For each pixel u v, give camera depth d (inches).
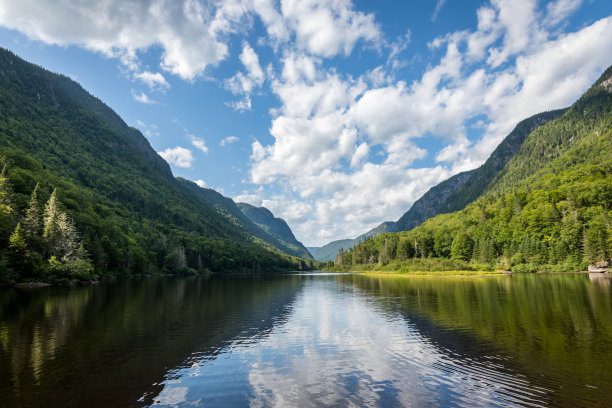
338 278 5029.5
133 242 5492.1
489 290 2333.9
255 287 3213.6
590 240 4296.3
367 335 1082.1
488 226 6240.2
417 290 2534.5
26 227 3056.1
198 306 1781.5
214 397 593.9
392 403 560.4
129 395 602.5
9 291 2402.8
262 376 706.8
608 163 7204.7
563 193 5964.6
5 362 788.0
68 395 599.5
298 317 1432.1
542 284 2684.5
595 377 661.3
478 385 635.5
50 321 1298.0
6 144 6609.3
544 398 569.6
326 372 730.8
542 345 898.7
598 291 2081.7
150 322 1304.1
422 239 6845.5
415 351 884.0
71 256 3287.4
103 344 962.7
